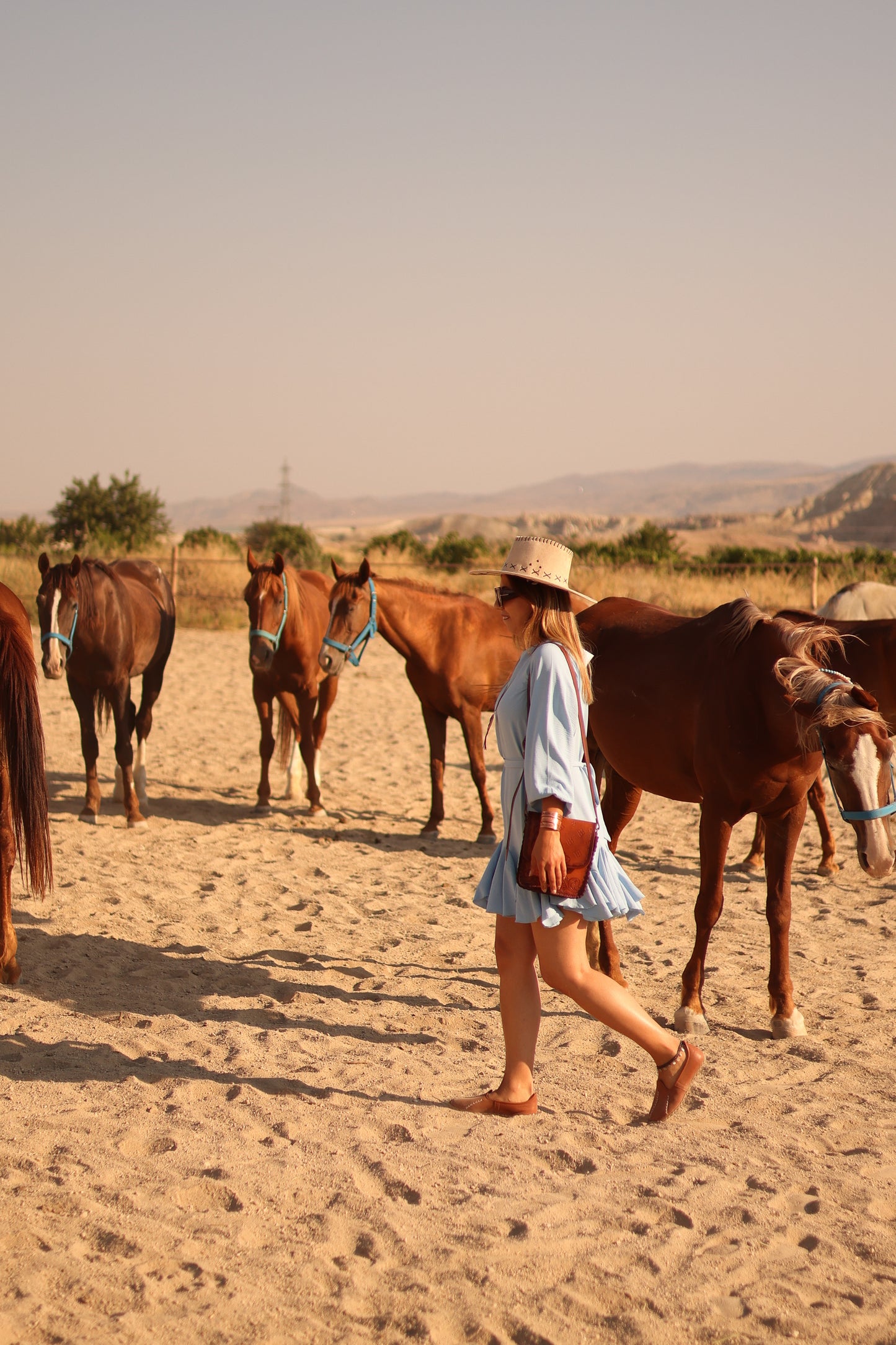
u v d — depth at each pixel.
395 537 32.47
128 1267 2.80
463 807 9.77
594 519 163.00
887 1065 4.33
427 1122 3.74
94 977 5.23
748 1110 3.90
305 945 5.86
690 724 4.87
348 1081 4.08
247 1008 4.89
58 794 9.68
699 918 4.75
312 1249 2.91
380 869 7.56
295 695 9.23
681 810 9.65
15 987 5.02
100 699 9.44
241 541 39.53
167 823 8.73
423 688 8.38
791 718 4.32
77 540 31.80
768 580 22.12
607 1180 3.32
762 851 7.65
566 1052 4.48
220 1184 3.22
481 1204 3.15
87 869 7.23
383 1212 3.09
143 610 8.91
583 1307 2.65
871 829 3.95
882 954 5.80
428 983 5.29
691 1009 4.74
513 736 3.56
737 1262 2.87
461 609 8.31
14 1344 2.47
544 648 3.49
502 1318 2.60
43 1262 2.81
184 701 14.66
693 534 149.88
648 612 5.56
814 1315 2.64
